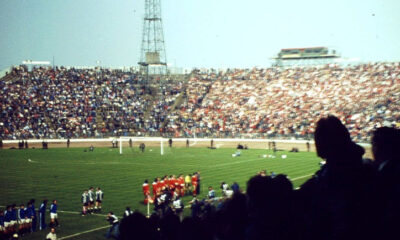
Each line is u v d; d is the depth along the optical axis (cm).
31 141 10731
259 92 12494
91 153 9012
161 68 14988
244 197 852
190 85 13775
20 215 3375
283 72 13200
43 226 3497
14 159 8069
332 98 10975
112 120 11919
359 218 561
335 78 11881
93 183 5434
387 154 639
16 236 3084
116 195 4681
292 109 11112
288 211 666
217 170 6294
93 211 3978
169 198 3512
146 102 12975
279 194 677
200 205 1922
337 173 583
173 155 8506
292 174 5666
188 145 10188
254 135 10600
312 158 7569
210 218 898
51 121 11488
